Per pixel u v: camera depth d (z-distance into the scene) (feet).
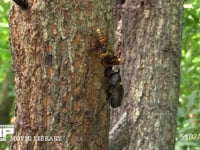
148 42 18.76
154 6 18.76
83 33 11.34
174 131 18.79
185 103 28.84
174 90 18.74
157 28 18.72
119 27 19.38
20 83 11.81
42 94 11.51
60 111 11.46
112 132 16.05
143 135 18.49
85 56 11.41
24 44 11.53
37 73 11.50
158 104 18.54
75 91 11.44
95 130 11.84
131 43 19.08
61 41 11.29
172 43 18.70
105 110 12.01
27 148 11.82
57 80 11.38
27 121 11.79
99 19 11.47
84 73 11.44
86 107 11.59
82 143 11.64
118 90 12.40
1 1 28.07
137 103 18.69
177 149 22.59
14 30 11.71
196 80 28.84
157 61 18.63
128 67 19.04
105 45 11.50
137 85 18.78
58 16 11.23
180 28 18.98
